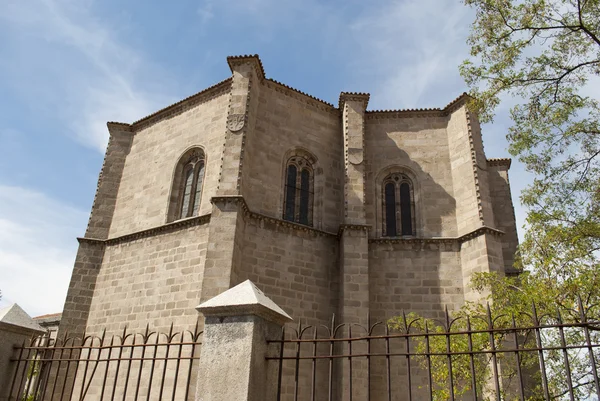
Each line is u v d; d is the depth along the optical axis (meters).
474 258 22.17
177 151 24.98
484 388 17.38
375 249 23.59
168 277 21.31
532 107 15.66
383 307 22.34
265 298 8.06
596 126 15.31
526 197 16.20
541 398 13.97
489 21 15.38
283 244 21.95
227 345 7.37
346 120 24.95
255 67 23.59
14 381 10.30
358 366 19.70
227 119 22.27
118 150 27.64
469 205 23.45
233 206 20.08
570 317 13.39
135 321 21.45
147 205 24.66
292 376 19.75
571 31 14.97
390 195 25.55
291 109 25.22
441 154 25.62
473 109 16.72
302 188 24.61
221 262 19.03
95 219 25.67
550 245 15.01
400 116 26.73
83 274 24.22
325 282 22.31
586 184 15.66
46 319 39.62
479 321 15.48
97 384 21.14
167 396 18.48
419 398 19.97
